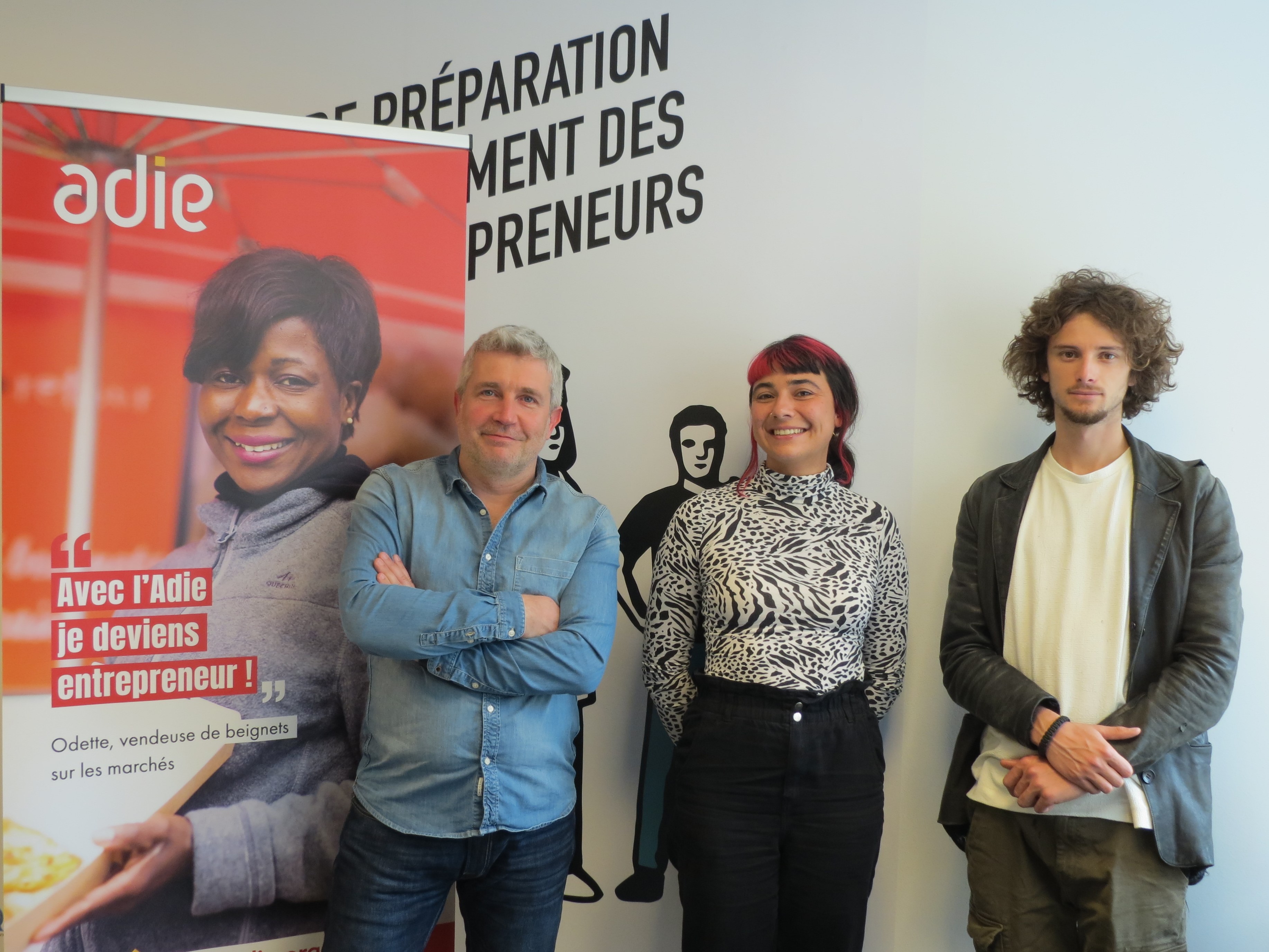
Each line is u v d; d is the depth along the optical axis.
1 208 1.81
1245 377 2.39
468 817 1.74
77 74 2.40
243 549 1.96
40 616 1.84
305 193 1.98
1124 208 2.43
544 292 2.51
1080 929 1.93
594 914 2.51
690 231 2.51
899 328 2.49
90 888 1.87
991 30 2.46
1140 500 1.96
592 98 2.51
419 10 2.49
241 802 1.96
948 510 2.48
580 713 2.50
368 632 1.70
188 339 1.92
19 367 1.83
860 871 1.95
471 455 1.83
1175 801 1.88
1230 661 1.87
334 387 2.02
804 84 2.49
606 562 1.86
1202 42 2.41
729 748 1.95
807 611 1.98
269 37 2.46
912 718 2.48
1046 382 2.17
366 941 1.74
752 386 2.24
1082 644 1.94
